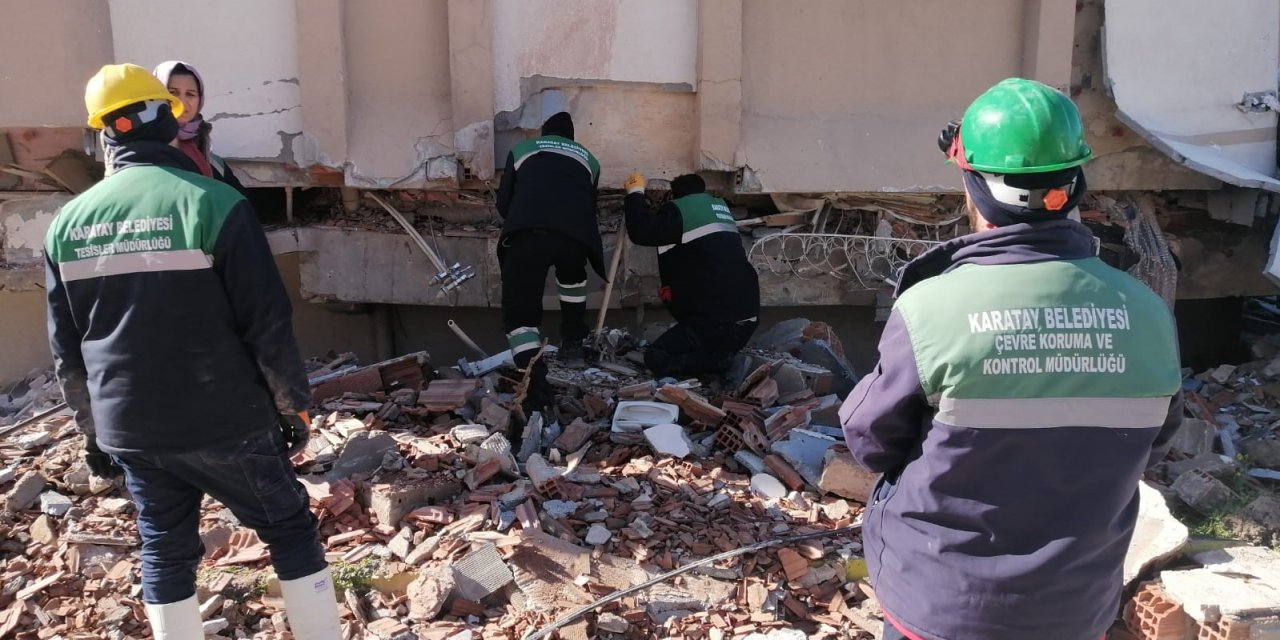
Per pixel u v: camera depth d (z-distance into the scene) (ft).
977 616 5.54
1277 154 19.48
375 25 17.10
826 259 19.58
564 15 17.61
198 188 7.51
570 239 15.05
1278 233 18.08
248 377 7.75
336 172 17.56
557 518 11.57
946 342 5.42
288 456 8.43
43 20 16.14
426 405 14.38
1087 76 19.30
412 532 11.12
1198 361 23.03
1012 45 18.86
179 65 10.87
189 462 7.66
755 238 19.36
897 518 6.01
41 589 10.15
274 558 8.31
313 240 18.37
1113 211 20.24
